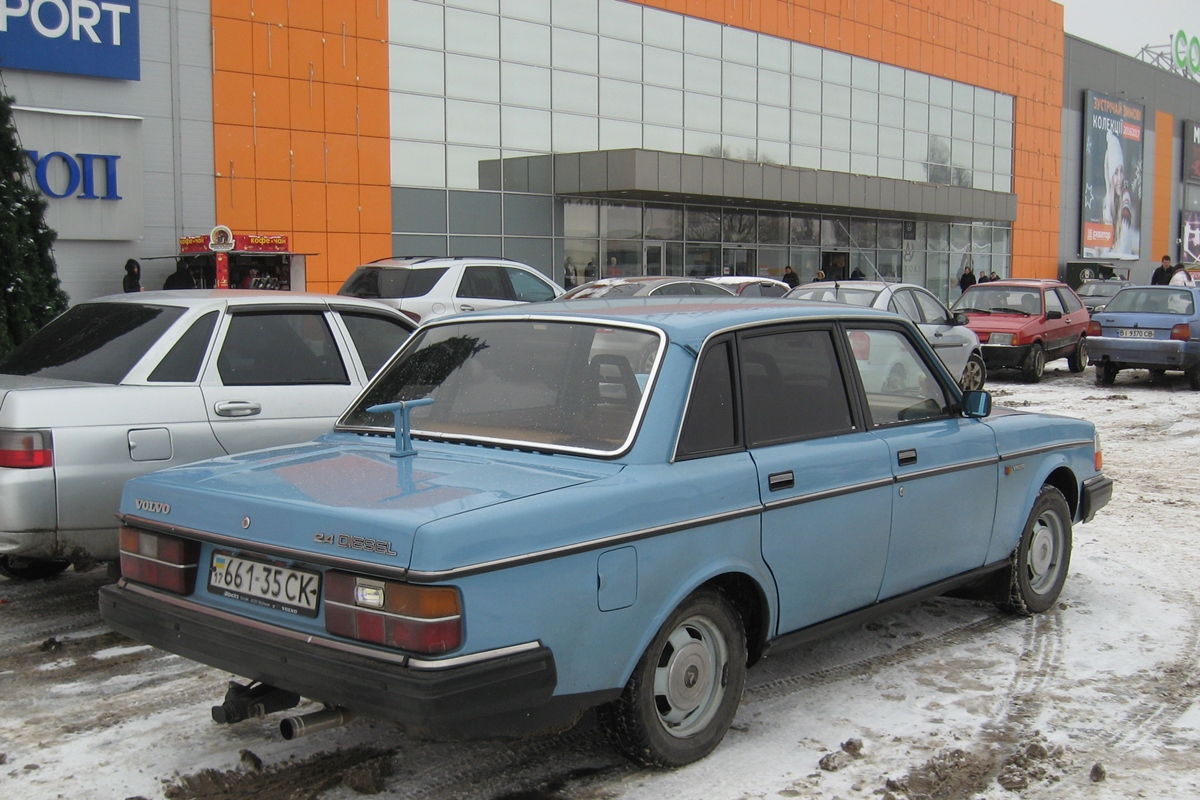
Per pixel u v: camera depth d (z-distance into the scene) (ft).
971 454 16.78
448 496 11.00
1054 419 19.49
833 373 14.97
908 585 15.80
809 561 13.82
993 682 15.81
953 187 131.13
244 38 74.59
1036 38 158.61
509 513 10.61
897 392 16.29
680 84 105.09
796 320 14.60
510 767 12.82
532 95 92.48
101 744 13.43
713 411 13.07
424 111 85.20
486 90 89.15
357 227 81.61
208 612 11.73
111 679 15.72
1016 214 144.15
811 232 121.39
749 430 13.42
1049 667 16.48
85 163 66.74
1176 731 14.08
